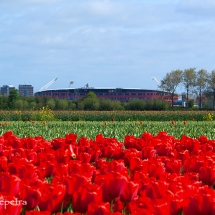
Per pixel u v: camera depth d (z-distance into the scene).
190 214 4.57
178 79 173.00
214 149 11.11
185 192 5.12
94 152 8.80
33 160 8.23
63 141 10.42
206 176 6.63
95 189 4.95
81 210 4.91
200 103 172.75
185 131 27.31
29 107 119.12
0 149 9.51
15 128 30.72
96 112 81.06
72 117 73.62
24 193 4.92
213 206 4.48
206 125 37.34
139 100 133.12
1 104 115.94
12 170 6.82
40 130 26.86
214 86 165.00
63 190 4.94
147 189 5.26
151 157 8.91
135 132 25.70
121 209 5.19
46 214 4.26
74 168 6.68
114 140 11.57
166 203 4.33
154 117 75.00
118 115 74.56
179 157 8.73
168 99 181.88
